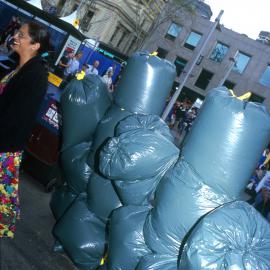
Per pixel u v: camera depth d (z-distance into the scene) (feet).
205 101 8.63
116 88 11.10
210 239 6.96
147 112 10.35
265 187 22.86
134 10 86.58
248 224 7.16
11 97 7.11
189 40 89.45
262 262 6.68
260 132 7.79
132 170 8.52
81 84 11.30
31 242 9.86
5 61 19.27
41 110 12.84
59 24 33.04
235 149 7.73
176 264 7.97
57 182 12.83
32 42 7.51
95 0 82.79
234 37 86.74
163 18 83.46
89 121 11.07
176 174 8.25
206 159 7.93
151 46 91.04
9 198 7.59
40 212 11.56
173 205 8.00
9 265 8.52
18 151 7.41
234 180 7.86
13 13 34.63
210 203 7.80
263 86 85.76
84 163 10.72
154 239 8.23
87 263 9.90
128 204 9.24
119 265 8.64
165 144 8.80
